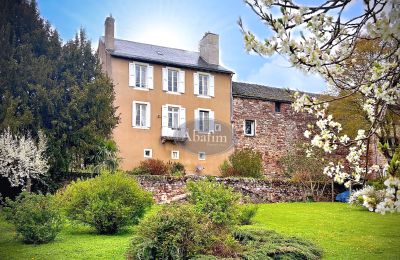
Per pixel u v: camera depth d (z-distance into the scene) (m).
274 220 11.30
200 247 6.04
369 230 9.59
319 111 3.80
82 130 14.48
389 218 11.73
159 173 18.17
